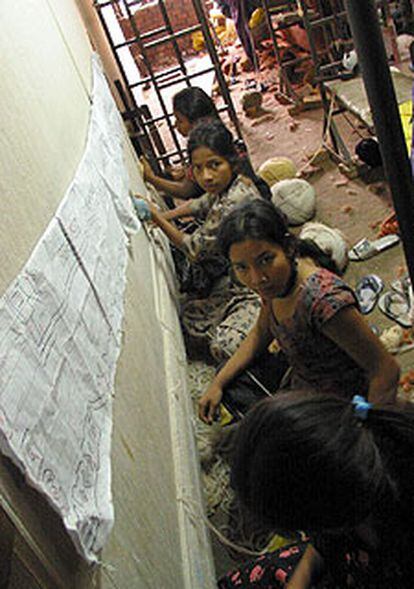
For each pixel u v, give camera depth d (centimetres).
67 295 125
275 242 184
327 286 185
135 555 138
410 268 143
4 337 91
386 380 186
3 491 87
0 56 128
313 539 116
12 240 104
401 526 96
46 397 101
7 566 88
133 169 340
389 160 129
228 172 289
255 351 246
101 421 129
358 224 427
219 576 230
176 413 231
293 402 97
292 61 666
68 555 104
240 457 97
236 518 240
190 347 338
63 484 100
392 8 553
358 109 434
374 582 109
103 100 284
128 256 230
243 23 767
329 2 595
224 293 332
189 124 349
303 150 560
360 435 94
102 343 144
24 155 125
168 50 937
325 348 193
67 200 146
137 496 152
